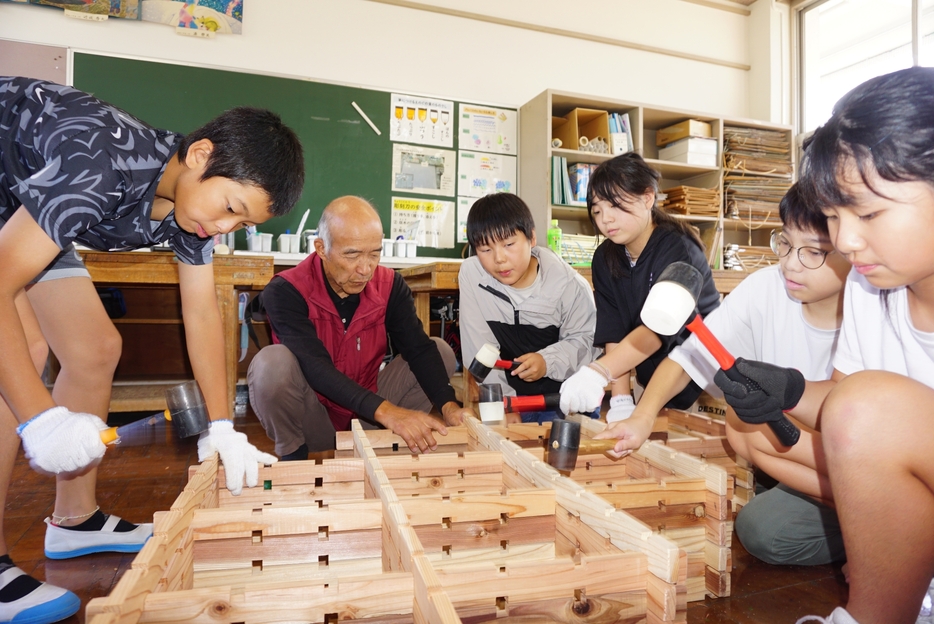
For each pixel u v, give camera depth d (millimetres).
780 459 1250
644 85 5027
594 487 1067
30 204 892
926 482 749
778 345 1357
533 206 4402
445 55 4453
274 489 1223
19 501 1733
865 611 781
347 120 4176
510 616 743
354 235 1659
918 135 616
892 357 938
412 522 995
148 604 678
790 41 5293
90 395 1322
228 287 2307
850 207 687
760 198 4914
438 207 4387
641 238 1923
